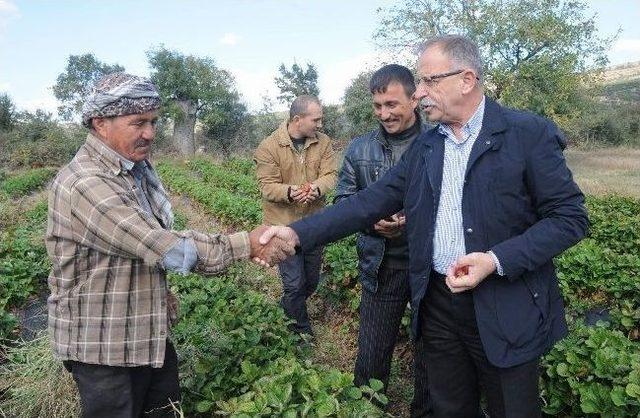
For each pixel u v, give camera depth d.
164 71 37.72
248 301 4.97
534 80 22.30
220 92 38.25
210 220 13.34
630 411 3.28
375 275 3.62
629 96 42.22
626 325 4.88
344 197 3.76
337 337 5.60
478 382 3.04
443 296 2.80
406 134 3.57
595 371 3.61
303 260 5.02
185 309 4.89
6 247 8.34
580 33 22.48
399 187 3.01
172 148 38.62
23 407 3.73
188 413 3.51
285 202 5.05
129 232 2.41
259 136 39.53
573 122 26.55
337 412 2.79
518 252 2.39
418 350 3.72
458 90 2.49
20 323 6.16
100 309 2.54
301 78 39.31
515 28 21.80
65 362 2.69
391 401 4.43
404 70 3.43
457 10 23.58
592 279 6.38
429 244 2.73
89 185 2.41
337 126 33.41
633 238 8.41
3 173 30.12
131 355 2.59
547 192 2.43
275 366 3.45
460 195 2.60
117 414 2.66
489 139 2.48
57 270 2.57
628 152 30.14
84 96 2.52
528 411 2.64
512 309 2.52
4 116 39.12
